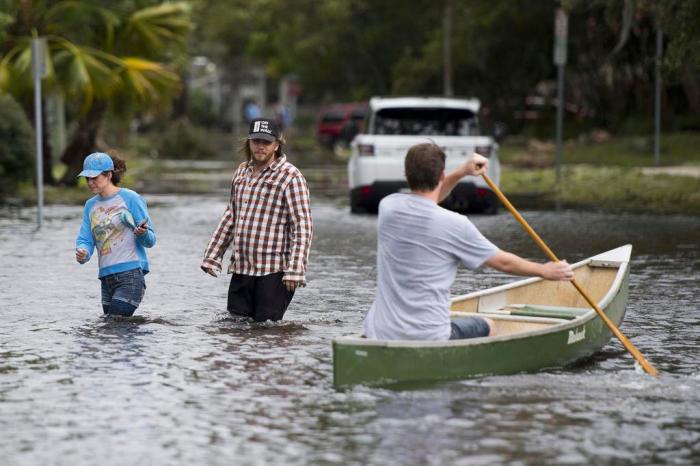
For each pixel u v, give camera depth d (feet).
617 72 363.56
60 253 119.96
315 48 502.79
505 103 406.00
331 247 125.90
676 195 191.52
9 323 81.30
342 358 60.44
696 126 347.97
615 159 287.48
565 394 61.36
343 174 283.59
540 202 188.14
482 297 77.00
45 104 216.54
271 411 58.18
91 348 73.00
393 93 442.09
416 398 59.98
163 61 239.09
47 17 210.79
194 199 195.93
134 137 425.69
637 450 52.21
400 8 479.82
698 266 111.34
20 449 52.21
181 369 67.36
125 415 57.72
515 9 374.43
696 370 67.87
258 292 81.15
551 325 70.33
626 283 80.33
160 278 103.19
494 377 63.98
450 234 63.00
